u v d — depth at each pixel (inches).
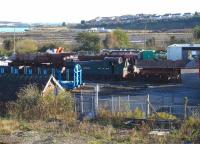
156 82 2138.3
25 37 5226.4
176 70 2148.1
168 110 1212.5
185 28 7022.6
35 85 1272.1
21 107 1104.2
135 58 2331.4
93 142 820.0
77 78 1870.1
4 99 1264.8
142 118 1031.6
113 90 1845.5
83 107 1167.6
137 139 853.2
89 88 1849.2
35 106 1092.5
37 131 922.1
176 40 4131.4
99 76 2260.1
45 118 1051.3
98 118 1059.9
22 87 1286.9
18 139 847.1
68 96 1160.2
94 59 2423.7
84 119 1047.0
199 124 944.9
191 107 1168.2
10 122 991.0
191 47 2866.6
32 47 3806.6
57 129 936.9
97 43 3823.8
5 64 2615.7
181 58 2854.3
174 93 1747.0
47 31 6796.3
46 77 1318.9
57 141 831.1
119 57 2245.3
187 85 2009.1
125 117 1046.4
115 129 947.3
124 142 829.8
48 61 2314.2
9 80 1348.4
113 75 2224.4
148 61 2261.3
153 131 921.5
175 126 964.0
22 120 1034.7
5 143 810.8
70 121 1010.7
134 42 4507.9
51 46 3836.1
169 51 2903.5
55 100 1119.6
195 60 2613.2
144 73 2175.2
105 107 1168.2
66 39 4879.4
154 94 1716.3
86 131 914.7
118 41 4188.0
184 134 887.1
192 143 815.7
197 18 7608.3
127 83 2121.1
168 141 836.6
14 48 3570.4
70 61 2300.7
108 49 3727.9
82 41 3865.7
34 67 2268.7
